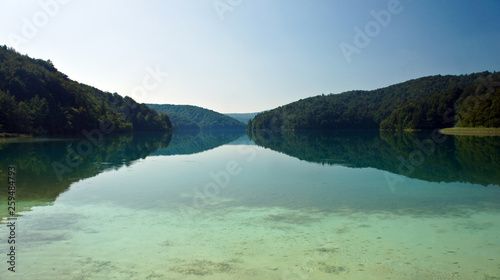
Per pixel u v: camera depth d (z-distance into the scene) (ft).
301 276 20.56
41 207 38.17
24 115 207.72
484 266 22.08
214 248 25.43
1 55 275.39
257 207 38.63
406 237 27.86
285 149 138.41
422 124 339.36
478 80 375.45
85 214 35.27
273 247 25.62
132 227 30.81
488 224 31.35
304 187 50.96
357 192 46.91
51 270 21.34
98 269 21.56
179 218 33.94
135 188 50.08
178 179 59.00
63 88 278.46
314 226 31.12
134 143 181.06
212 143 195.52
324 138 245.65
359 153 113.50
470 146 131.95
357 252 24.56
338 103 528.22
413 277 20.51
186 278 20.27
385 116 456.45
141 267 21.90
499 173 63.31
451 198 42.63
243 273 21.03
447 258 23.41
